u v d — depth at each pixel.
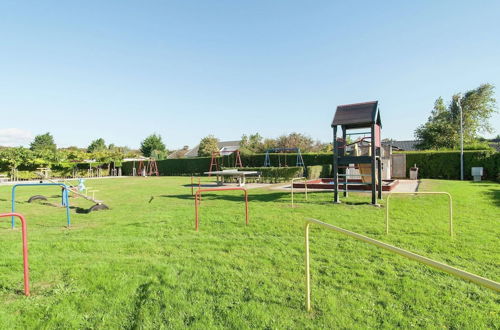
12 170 29.09
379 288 3.65
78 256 4.87
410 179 21.59
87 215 8.70
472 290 3.58
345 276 3.98
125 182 23.75
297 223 6.96
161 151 56.94
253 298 3.44
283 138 39.88
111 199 12.56
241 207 9.43
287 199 11.27
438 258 4.59
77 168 35.06
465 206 8.64
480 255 4.67
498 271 4.09
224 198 12.05
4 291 3.67
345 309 3.20
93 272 4.16
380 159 10.48
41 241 5.78
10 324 2.97
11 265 4.47
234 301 3.38
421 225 6.58
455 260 4.50
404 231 6.14
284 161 29.28
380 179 10.41
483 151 20.44
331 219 7.37
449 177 21.62
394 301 3.35
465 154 21.08
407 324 2.93
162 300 3.40
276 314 3.11
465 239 5.50
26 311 3.21
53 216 8.62
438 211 8.03
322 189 14.66
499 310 3.15
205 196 13.05
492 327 2.88
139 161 40.06
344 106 10.73
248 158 31.55
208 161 34.53
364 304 3.30
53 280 3.98
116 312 3.21
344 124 10.29
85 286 3.76
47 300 3.44
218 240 5.74
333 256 4.73
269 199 11.34
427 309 3.19
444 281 3.81
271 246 5.31
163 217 7.92
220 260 4.62
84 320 3.08
